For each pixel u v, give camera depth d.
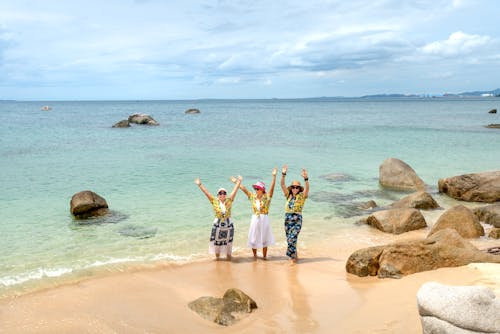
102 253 10.45
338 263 9.80
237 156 28.58
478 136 41.59
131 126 54.94
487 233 11.74
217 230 9.71
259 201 9.97
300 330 6.26
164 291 8.05
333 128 54.03
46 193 17.03
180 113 103.06
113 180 19.78
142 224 13.02
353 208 15.38
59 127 53.12
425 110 116.00
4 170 22.20
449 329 4.61
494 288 6.73
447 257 8.39
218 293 7.95
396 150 31.94
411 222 12.55
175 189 17.92
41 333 6.29
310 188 18.81
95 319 6.76
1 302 7.52
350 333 5.99
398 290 7.49
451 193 17.36
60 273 9.05
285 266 9.59
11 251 10.54
